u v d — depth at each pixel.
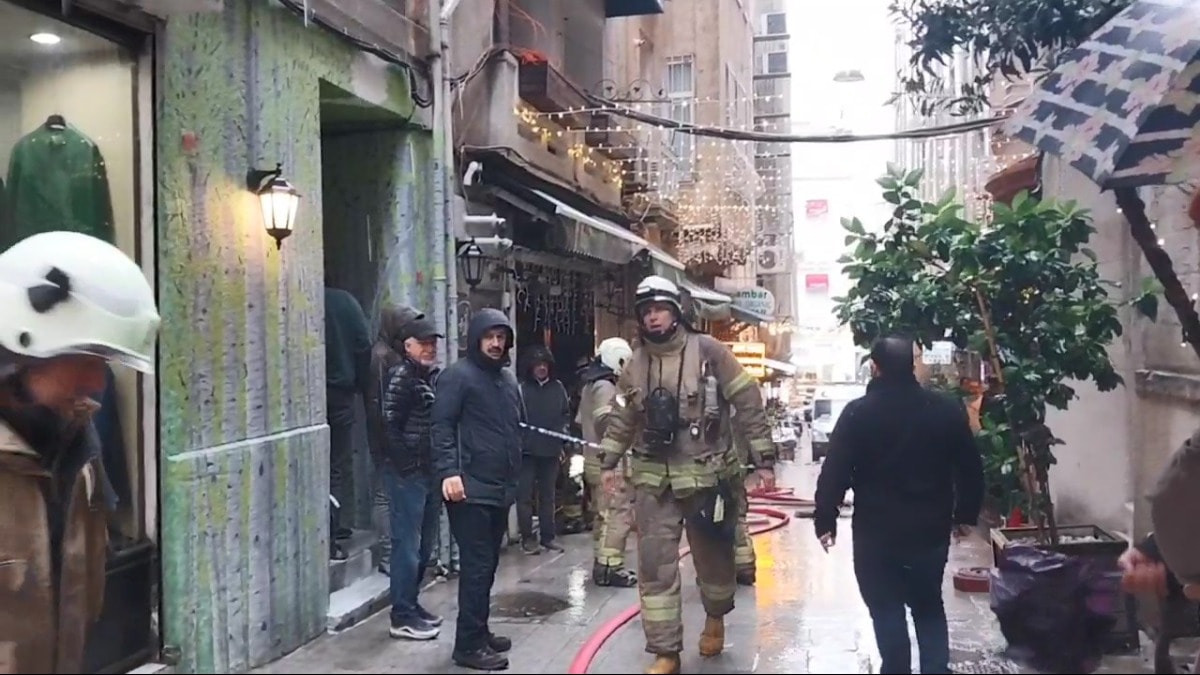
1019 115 6.27
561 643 6.29
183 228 5.56
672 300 5.60
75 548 5.09
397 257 8.53
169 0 5.23
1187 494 5.08
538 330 12.11
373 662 5.93
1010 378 6.75
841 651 6.06
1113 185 5.48
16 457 5.05
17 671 4.82
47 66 5.63
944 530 5.05
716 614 5.92
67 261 4.90
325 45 7.12
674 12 19.02
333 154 8.69
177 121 5.56
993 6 7.60
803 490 14.53
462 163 9.67
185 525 5.45
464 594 5.76
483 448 5.73
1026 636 5.59
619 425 5.73
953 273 7.13
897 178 7.46
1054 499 9.13
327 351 7.86
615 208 13.89
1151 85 5.30
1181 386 6.59
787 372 28.92
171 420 5.43
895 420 5.03
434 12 8.73
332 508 7.64
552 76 10.89
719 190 18.66
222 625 5.69
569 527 10.52
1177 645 5.93
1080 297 7.53
